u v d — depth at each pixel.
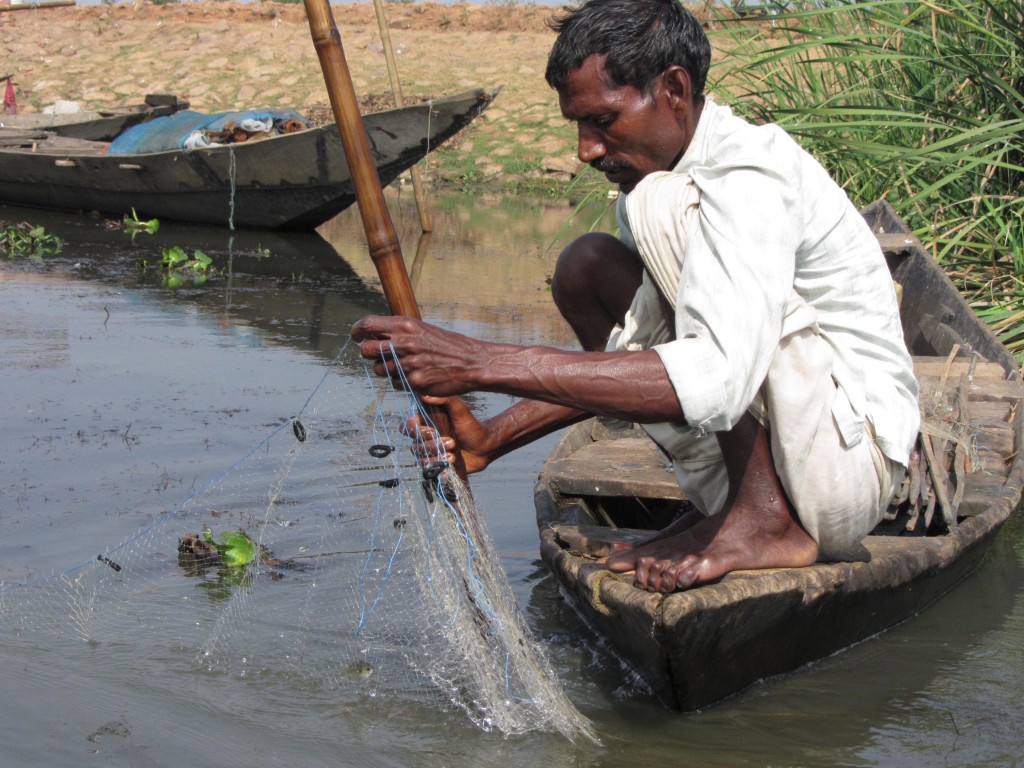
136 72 20.48
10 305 7.01
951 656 2.75
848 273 2.47
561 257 2.94
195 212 11.45
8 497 3.71
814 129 6.18
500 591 2.56
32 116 13.90
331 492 3.87
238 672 2.66
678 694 2.40
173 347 6.02
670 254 2.38
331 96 2.33
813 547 2.50
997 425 3.94
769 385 2.38
